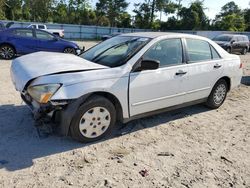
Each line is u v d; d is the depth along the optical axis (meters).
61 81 3.85
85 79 3.99
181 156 4.07
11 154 3.82
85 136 4.18
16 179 3.29
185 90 5.23
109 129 4.39
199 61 5.47
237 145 4.55
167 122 5.34
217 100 6.18
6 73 8.85
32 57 4.81
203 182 3.48
